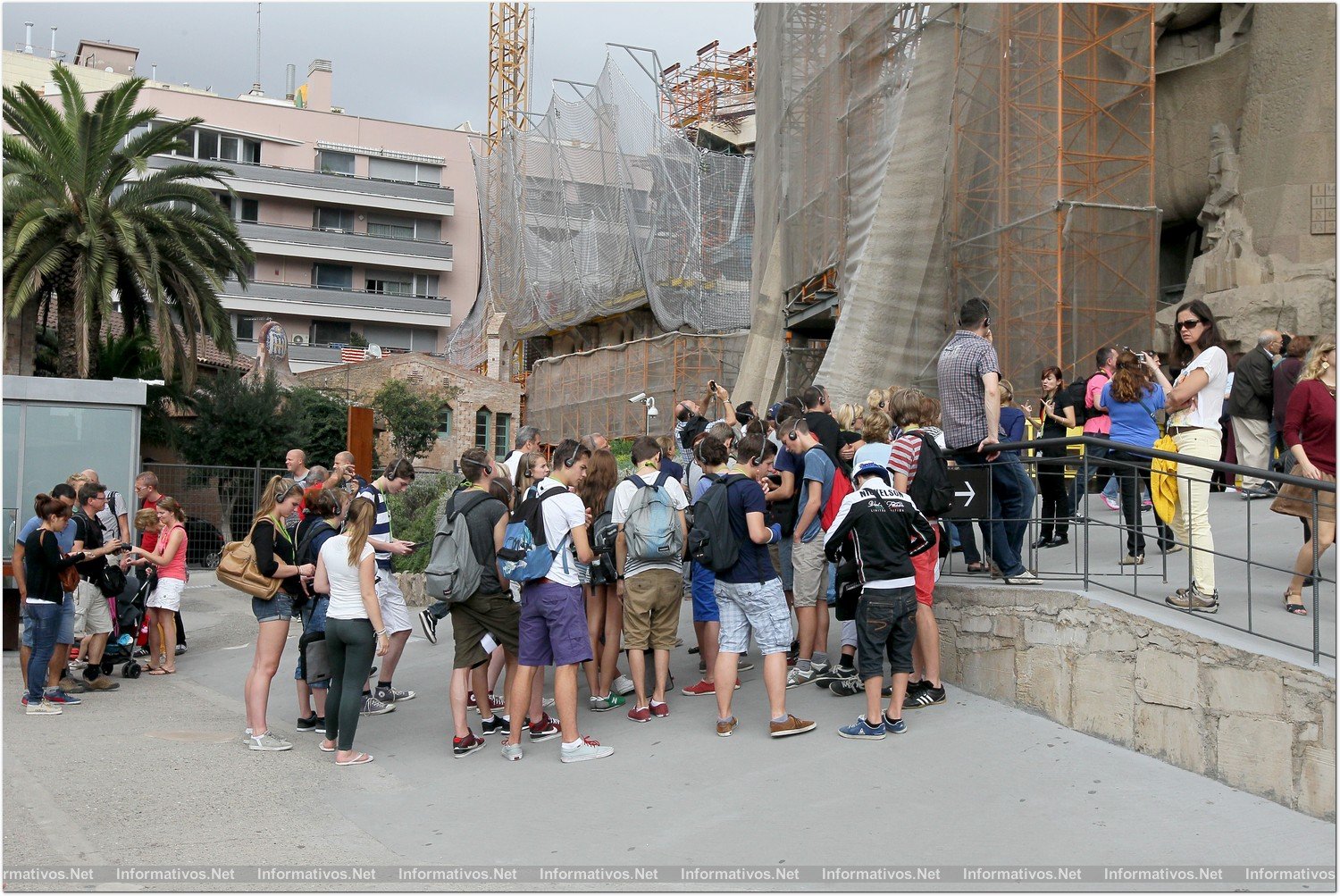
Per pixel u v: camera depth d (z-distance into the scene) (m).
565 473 7.20
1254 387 10.61
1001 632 7.36
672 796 6.23
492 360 58.00
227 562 7.85
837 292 24.16
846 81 23.55
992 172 18.88
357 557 7.46
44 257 23.77
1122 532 8.72
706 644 8.40
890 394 8.41
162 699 9.99
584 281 46.72
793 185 26.86
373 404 42.81
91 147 24.38
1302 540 8.91
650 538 7.57
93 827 6.04
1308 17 17.22
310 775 7.15
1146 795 5.63
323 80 68.06
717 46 58.75
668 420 40.88
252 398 28.61
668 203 40.69
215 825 6.08
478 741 7.60
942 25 20.55
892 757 6.48
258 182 62.03
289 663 11.77
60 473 14.53
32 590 9.28
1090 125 18.30
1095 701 6.54
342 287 65.00
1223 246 17.81
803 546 8.18
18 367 24.84
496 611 7.61
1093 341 17.33
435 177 67.50
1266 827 5.15
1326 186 16.72
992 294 18.50
